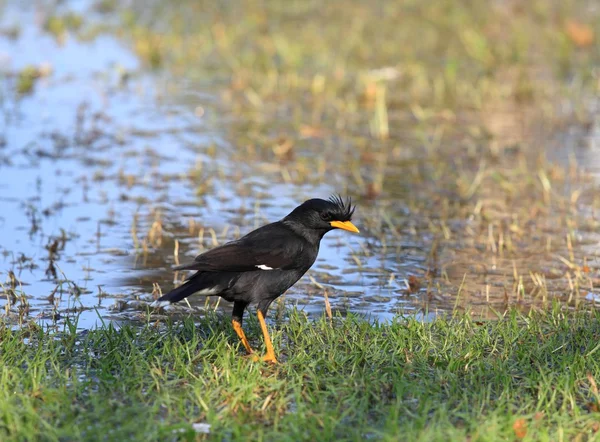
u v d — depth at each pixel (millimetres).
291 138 18922
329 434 7555
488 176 16844
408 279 12398
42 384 8391
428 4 29922
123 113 20281
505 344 9766
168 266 12688
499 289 12055
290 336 10172
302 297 11758
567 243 13805
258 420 7980
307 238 10008
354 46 25344
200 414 8016
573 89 22094
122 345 9625
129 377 8648
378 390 8523
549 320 10508
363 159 17719
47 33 27094
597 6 29875
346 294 11883
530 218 14852
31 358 9180
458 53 25078
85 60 24469
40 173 16516
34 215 14453
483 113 20688
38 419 7656
